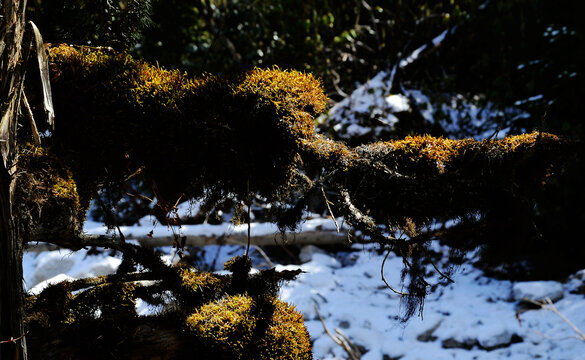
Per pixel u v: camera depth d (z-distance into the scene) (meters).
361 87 6.51
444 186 1.93
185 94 1.97
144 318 2.10
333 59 6.95
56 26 2.58
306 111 2.04
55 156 1.94
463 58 7.36
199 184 2.07
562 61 5.81
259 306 2.10
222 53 6.72
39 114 2.00
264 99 1.94
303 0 6.73
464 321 4.45
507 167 1.92
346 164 2.00
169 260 4.64
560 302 4.73
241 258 2.24
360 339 4.29
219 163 1.98
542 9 6.30
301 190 2.15
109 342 1.96
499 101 6.12
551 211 5.61
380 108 6.20
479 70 7.12
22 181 1.82
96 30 2.57
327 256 5.58
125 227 5.09
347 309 4.70
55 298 2.13
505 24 6.52
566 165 1.97
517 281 5.17
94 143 1.99
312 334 4.36
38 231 1.90
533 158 1.93
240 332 2.00
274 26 6.88
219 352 1.96
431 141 2.01
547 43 6.15
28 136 2.04
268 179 2.01
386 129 6.05
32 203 1.84
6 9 1.66
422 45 7.39
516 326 4.41
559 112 5.52
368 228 1.99
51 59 1.96
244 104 1.95
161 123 1.96
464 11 6.75
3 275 1.68
